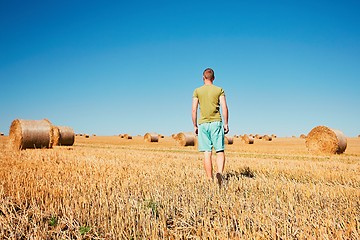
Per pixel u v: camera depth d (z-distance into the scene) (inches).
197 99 277.3
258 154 876.0
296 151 1016.2
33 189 230.4
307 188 243.3
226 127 273.4
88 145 1370.6
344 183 300.0
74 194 217.2
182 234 154.4
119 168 371.6
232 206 189.6
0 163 414.9
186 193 228.4
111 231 154.2
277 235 141.9
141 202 204.1
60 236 153.7
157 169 368.2
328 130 941.2
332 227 149.2
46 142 819.4
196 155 713.6
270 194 227.3
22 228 158.2
